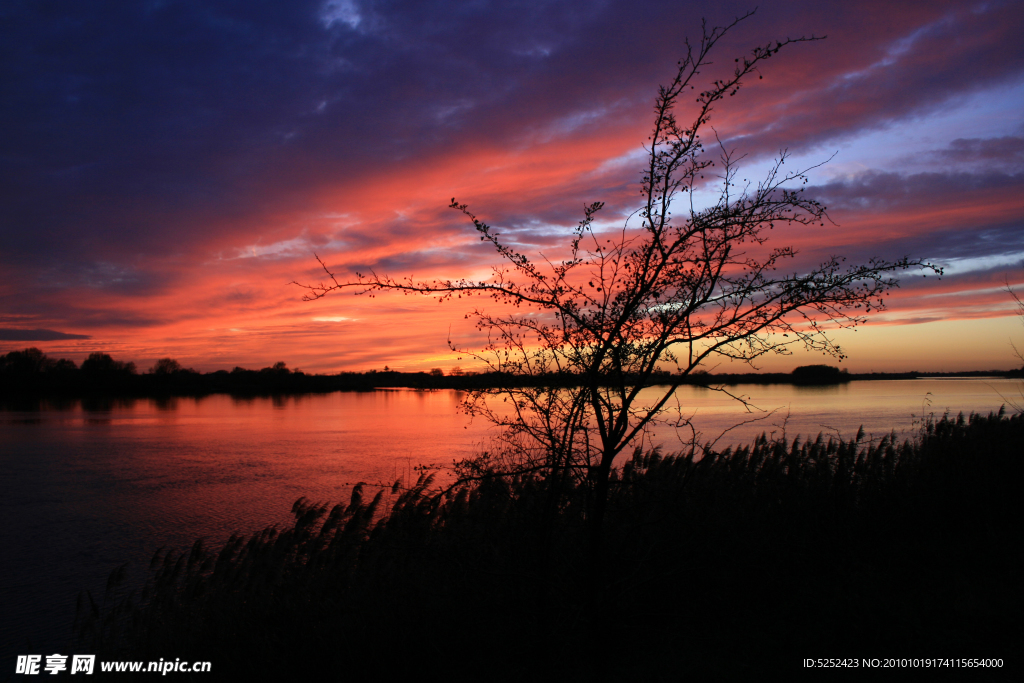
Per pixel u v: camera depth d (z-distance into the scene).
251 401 158.75
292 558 8.27
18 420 88.38
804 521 8.77
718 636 6.00
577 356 5.55
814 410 62.44
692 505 6.98
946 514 9.51
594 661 5.52
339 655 6.19
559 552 6.28
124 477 36.25
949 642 5.43
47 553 19.86
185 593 8.41
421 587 6.57
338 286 5.61
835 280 4.93
